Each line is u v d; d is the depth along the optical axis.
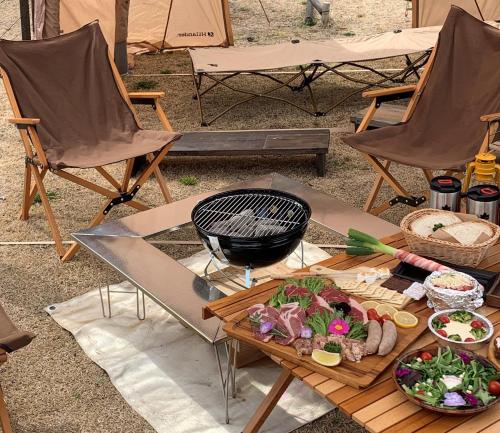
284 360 2.06
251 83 6.19
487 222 2.54
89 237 3.00
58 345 2.88
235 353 2.47
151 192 4.19
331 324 2.11
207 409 2.49
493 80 3.64
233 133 4.55
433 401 1.82
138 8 6.87
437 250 2.46
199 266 3.30
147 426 2.45
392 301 2.28
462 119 3.70
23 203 3.86
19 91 3.69
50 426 2.46
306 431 2.39
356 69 6.44
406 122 3.73
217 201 2.85
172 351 2.80
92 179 4.40
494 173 2.89
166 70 6.51
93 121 3.85
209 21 6.90
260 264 2.60
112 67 3.93
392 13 8.29
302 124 5.20
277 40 7.41
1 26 7.80
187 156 4.54
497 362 1.96
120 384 2.63
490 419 1.81
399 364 1.95
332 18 8.20
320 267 2.50
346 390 1.92
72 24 5.94
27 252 3.58
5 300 3.18
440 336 2.06
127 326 2.95
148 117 5.45
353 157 4.62
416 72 5.66
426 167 3.34
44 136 3.68
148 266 2.77
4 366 2.76
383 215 3.84
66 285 3.29
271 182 3.39
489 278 2.33
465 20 3.76
